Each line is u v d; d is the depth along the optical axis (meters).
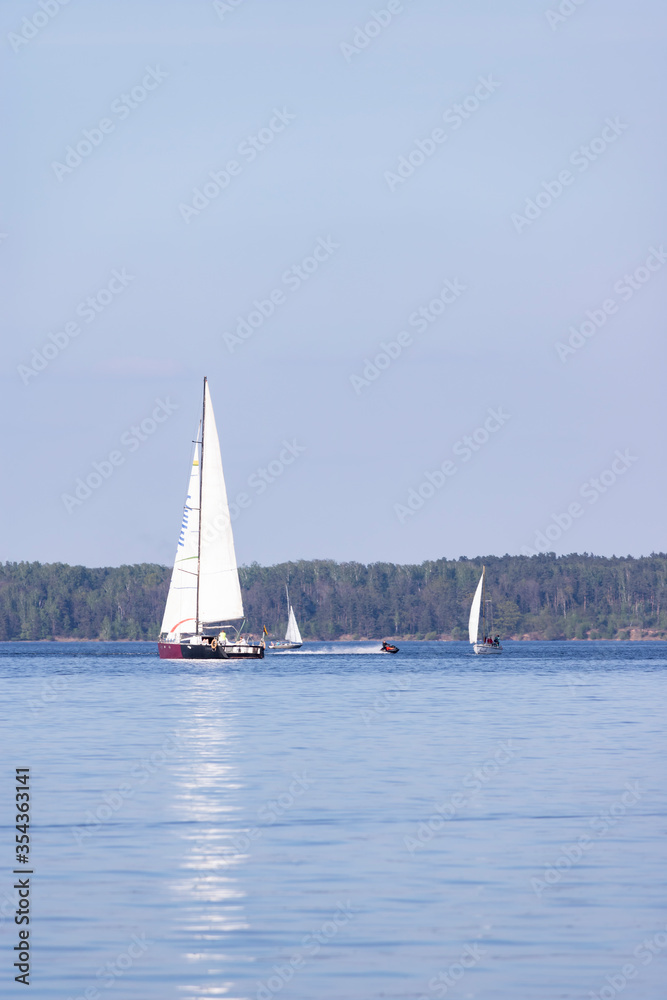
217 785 106.50
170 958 58.19
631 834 84.56
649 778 110.06
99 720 173.75
